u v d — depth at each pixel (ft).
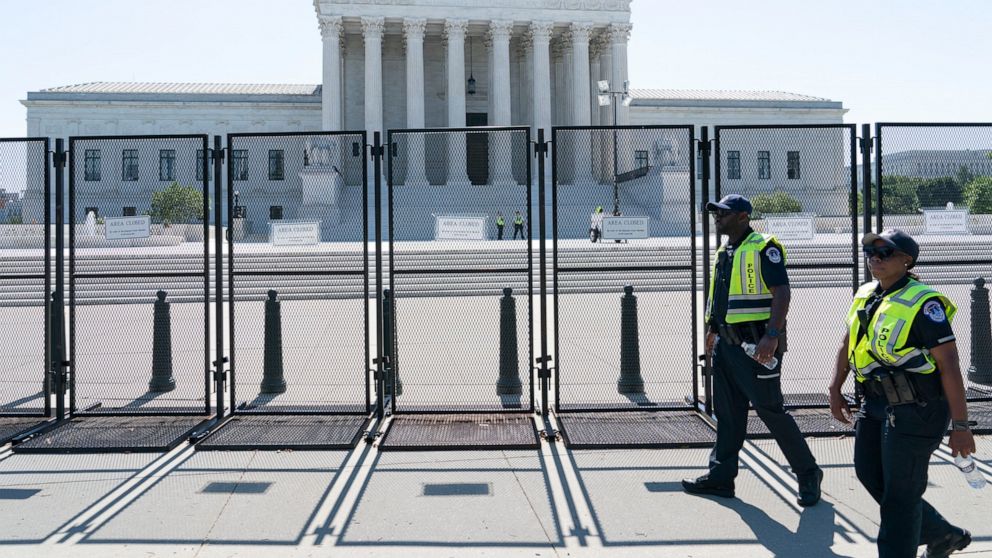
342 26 202.90
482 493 21.24
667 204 125.39
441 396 33.40
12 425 28.66
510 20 199.21
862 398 17.08
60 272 30.22
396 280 73.82
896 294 15.48
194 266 78.48
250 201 141.18
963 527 18.43
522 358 42.34
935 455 24.23
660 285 75.00
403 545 17.74
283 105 232.12
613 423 28.37
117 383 36.83
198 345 48.19
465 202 136.36
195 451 25.45
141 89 236.02
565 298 70.49
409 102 195.62
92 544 17.83
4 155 29.81
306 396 33.60
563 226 154.61
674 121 239.71
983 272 55.93
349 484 22.06
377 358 29.43
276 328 34.27
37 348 47.83
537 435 26.61
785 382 36.06
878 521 19.02
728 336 20.48
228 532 18.53
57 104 225.76
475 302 68.39
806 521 19.07
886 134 28.89
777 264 19.99
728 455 20.83
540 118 199.11
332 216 137.59
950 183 29.17
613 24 203.21
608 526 18.83
